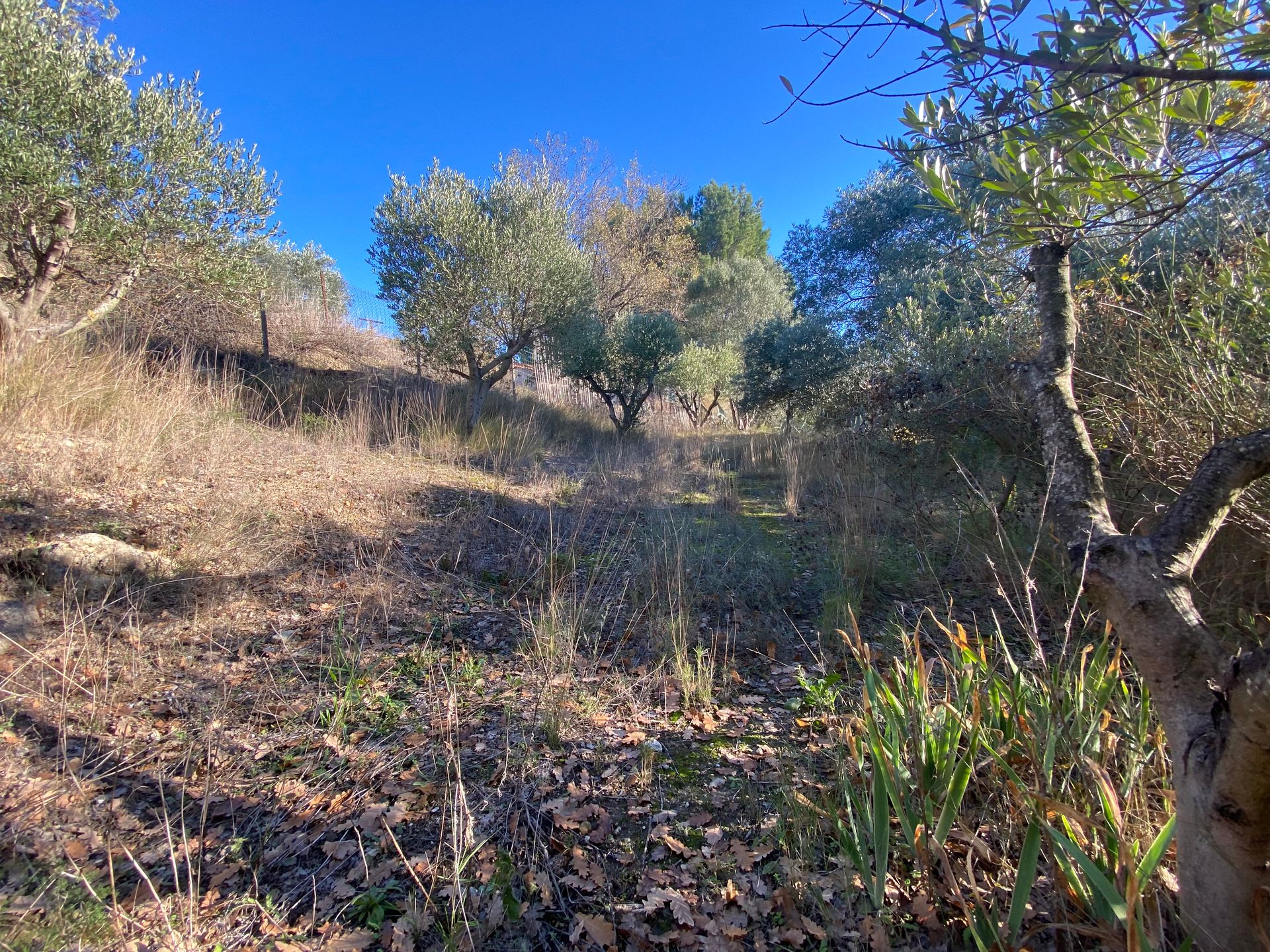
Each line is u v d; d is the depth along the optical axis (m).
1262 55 1.04
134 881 1.89
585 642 3.69
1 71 5.25
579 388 14.01
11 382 5.04
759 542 5.41
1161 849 1.44
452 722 2.79
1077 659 2.86
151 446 5.15
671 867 2.07
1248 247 2.81
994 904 1.66
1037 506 4.09
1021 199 1.53
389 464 6.98
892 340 6.90
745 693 3.21
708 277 23.19
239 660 3.18
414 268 9.82
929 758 1.97
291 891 1.92
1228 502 1.26
